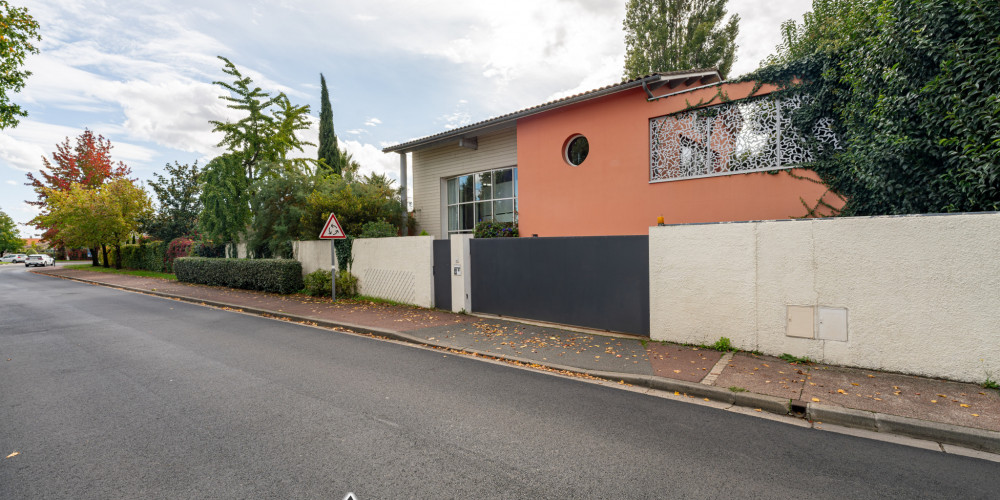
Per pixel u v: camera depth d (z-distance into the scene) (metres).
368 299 12.95
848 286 5.63
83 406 4.82
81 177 39.34
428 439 3.96
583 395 5.20
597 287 8.26
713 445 3.85
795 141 8.59
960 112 5.27
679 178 9.78
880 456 3.65
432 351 7.45
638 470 3.40
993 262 4.79
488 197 14.60
